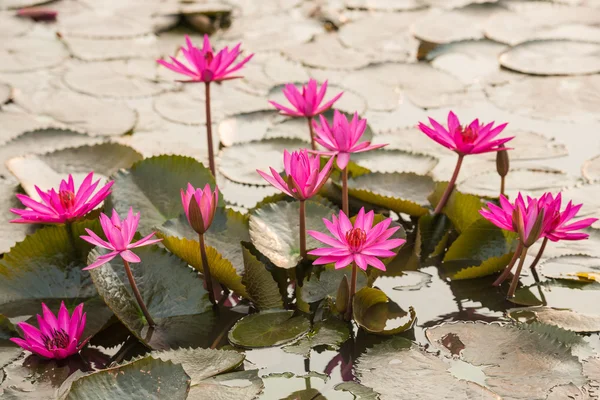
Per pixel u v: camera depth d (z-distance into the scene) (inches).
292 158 89.6
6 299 94.0
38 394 78.7
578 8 217.5
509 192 120.7
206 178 111.6
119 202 108.0
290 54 186.7
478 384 78.0
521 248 94.2
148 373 76.5
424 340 87.3
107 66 179.3
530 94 160.9
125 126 148.8
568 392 76.4
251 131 145.9
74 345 84.5
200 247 92.3
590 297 95.7
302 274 99.3
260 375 82.0
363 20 211.9
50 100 160.9
